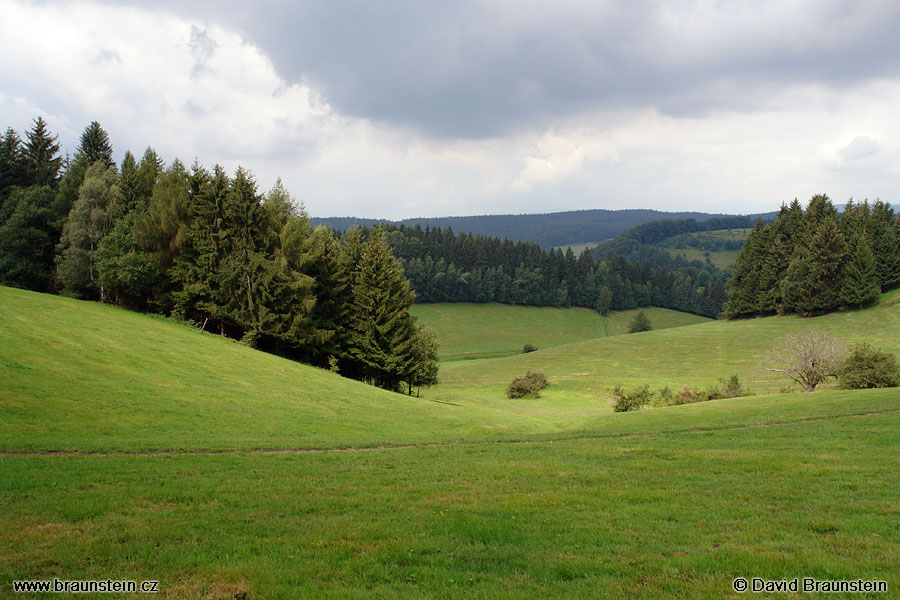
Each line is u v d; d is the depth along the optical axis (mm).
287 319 55188
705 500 12438
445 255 197750
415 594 7941
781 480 14016
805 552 8930
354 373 62781
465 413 41969
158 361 35375
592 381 85812
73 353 31609
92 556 9453
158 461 17109
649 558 8977
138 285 53688
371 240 61094
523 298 191125
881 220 117000
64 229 57281
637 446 20625
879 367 44188
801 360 53156
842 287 104938
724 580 8023
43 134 75375
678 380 81688
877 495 12273
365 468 17031
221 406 28938
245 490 13930
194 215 57875
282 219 60344
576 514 11602
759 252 126312
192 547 9914
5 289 45594
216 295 54469
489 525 10906
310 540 10242
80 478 14523
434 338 68562
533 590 7988
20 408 22031
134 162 62062
